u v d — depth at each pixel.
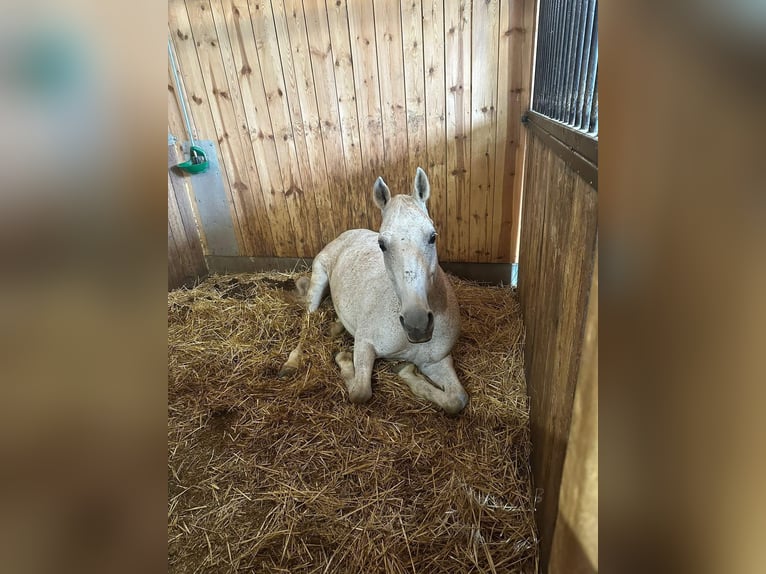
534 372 1.44
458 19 2.19
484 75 2.28
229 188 2.87
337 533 1.22
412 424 1.54
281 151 2.69
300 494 1.34
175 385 1.87
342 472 1.39
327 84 2.46
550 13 1.68
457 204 2.59
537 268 1.56
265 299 2.56
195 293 2.75
